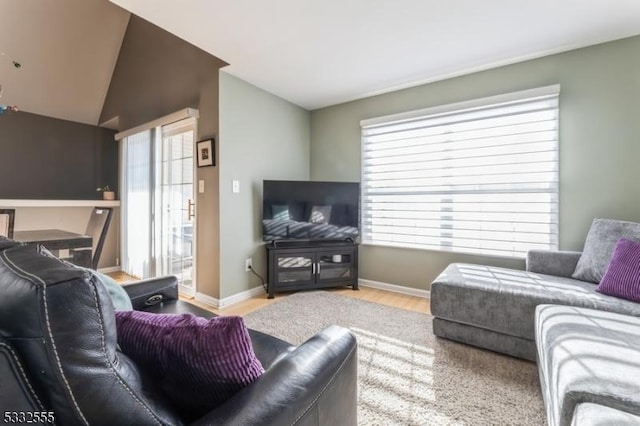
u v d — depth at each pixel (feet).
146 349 2.42
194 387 2.30
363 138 11.27
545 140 8.05
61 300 1.52
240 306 9.16
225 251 9.28
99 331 1.65
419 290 10.12
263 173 10.52
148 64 11.52
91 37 11.91
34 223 12.12
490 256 8.90
